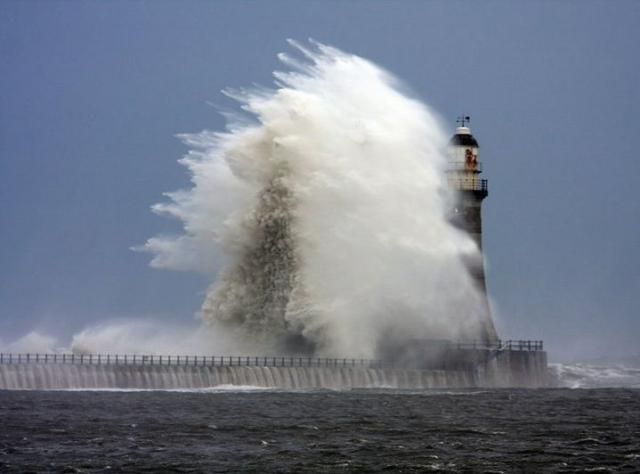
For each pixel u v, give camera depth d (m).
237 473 120.06
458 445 140.50
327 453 132.62
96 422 154.12
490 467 125.50
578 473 122.56
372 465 125.81
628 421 169.88
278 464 125.31
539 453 134.75
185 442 138.88
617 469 124.75
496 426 160.12
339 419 163.25
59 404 172.88
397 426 157.50
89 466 122.38
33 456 128.00
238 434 146.00
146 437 142.38
